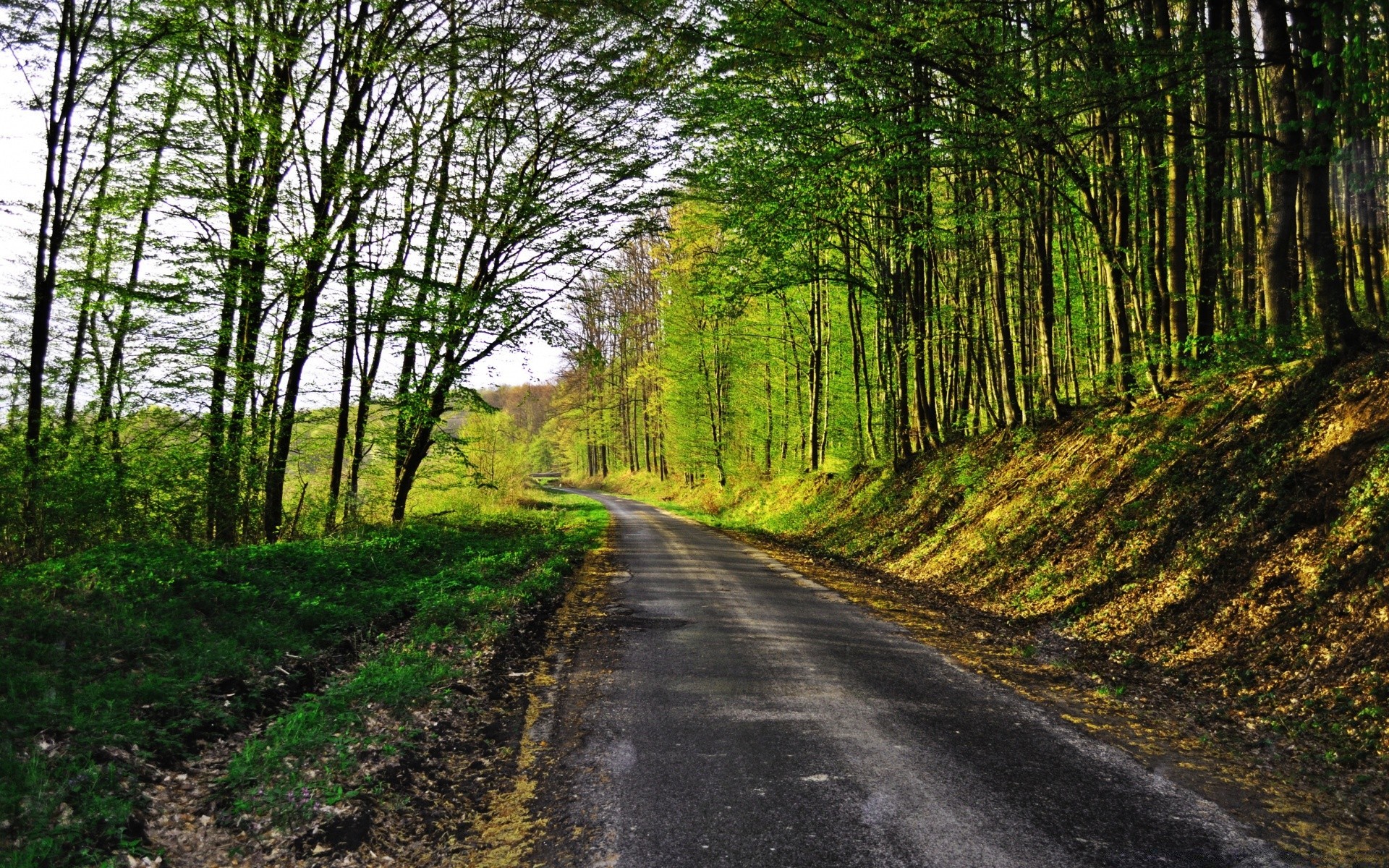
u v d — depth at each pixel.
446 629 8.65
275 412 14.79
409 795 4.79
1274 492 8.83
